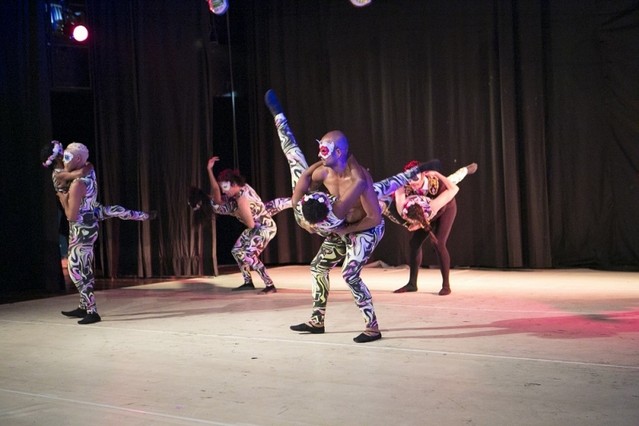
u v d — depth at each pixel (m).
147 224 8.91
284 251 9.63
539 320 5.20
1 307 6.99
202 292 7.41
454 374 3.88
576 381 3.66
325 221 4.50
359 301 4.75
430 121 8.68
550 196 8.19
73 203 5.72
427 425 3.10
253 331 5.21
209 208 8.64
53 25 8.53
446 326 5.11
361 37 9.02
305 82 9.39
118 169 8.84
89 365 4.42
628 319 5.13
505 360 4.12
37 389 3.92
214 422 3.26
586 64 7.90
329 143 4.57
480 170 8.45
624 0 7.64
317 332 5.05
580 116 7.97
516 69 8.23
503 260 8.36
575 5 7.90
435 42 8.60
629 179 7.77
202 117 8.80
